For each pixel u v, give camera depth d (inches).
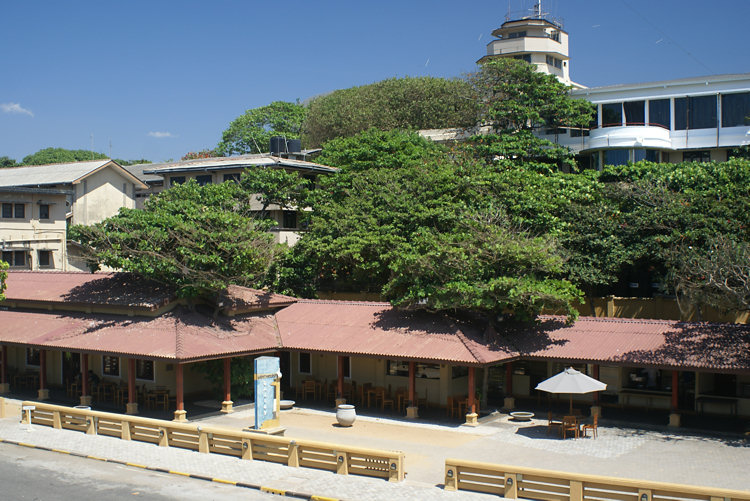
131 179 2274.9
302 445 795.4
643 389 1160.2
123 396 1204.5
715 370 942.4
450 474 712.4
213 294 1229.1
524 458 853.2
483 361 1005.8
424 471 794.8
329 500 677.3
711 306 1149.7
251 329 1223.5
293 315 1305.4
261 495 700.0
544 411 1135.0
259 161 1915.6
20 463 823.1
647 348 1023.6
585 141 1964.8
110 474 775.1
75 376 1309.1
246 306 1268.5
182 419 1055.0
